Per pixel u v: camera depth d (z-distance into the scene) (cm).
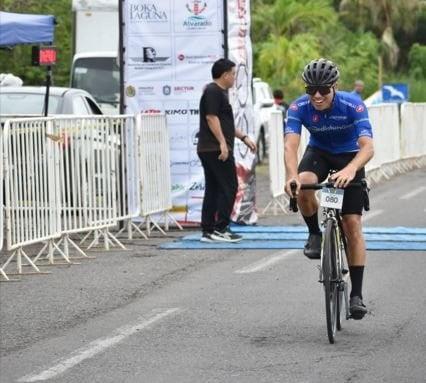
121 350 1377
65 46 5591
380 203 3092
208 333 1464
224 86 2297
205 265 2033
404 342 1398
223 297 1714
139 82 2602
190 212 2609
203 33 2581
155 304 1673
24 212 1981
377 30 9375
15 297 1761
